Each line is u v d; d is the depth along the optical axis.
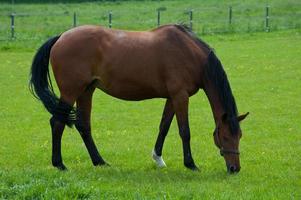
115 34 11.75
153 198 9.30
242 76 25.69
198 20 46.09
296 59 29.95
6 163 12.62
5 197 9.34
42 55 11.77
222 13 49.59
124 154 13.49
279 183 10.76
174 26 11.85
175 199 9.23
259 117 18.09
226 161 11.34
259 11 50.19
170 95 11.63
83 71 11.56
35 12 52.53
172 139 15.32
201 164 12.52
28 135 15.77
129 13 50.81
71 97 11.63
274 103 20.25
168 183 10.58
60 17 49.59
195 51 11.62
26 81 25.02
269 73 26.31
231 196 9.52
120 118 18.22
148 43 11.63
